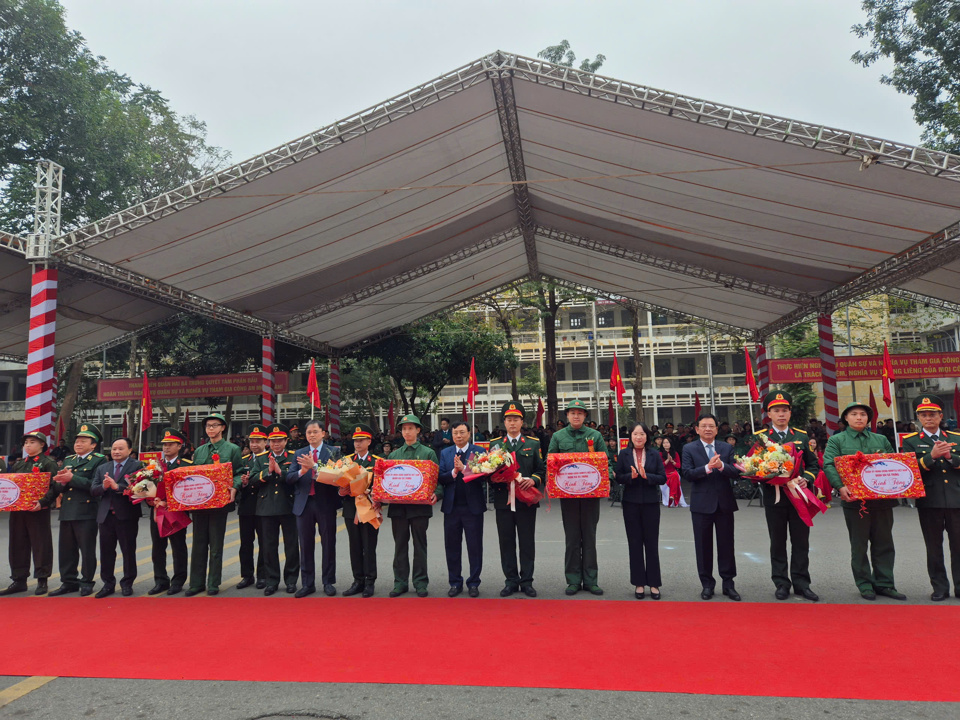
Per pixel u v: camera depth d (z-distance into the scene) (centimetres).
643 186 1266
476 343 2441
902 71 1753
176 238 1234
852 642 475
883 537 615
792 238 1311
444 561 838
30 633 544
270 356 1792
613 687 401
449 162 1228
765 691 389
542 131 1164
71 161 1944
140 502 710
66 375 2934
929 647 462
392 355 2330
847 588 652
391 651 476
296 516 685
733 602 604
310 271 1519
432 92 1016
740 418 4034
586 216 1502
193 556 698
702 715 359
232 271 1429
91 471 724
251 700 395
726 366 4162
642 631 511
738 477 627
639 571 630
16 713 384
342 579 762
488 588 688
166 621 575
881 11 1702
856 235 1230
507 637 503
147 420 1382
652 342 4162
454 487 669
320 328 1956
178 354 2214
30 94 1825
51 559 729
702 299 1892
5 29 1745
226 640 513
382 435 1933
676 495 636
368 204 1290
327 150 1072
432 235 1526
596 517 661
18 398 4159
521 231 1683
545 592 663
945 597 605
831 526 1058
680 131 1035
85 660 473
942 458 613
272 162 1076
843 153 932
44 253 1210
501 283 2116
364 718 366
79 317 1795
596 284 2044
